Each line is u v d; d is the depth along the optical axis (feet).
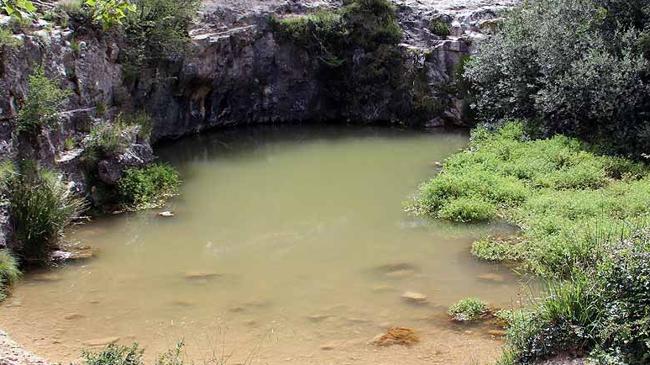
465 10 90.22
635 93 63.21
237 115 87.66
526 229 47.83
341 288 41.11
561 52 67.97
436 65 85.40
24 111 47.80
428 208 54.49
